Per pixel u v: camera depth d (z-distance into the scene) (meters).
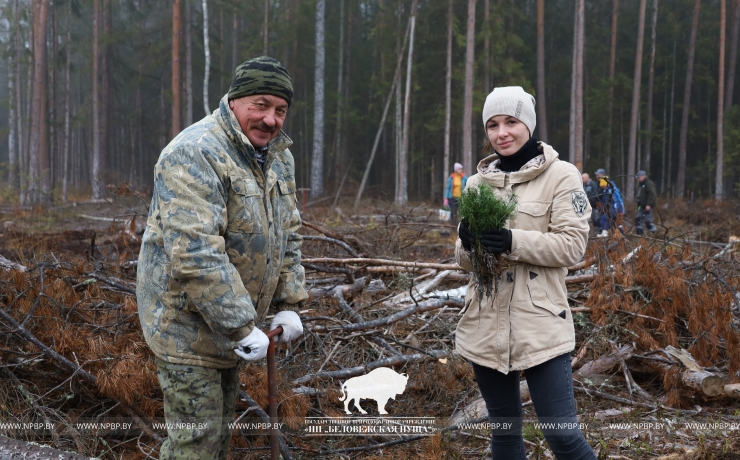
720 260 4.21
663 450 2.78
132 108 38.72
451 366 3.40
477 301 2.18
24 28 30.27
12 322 2.92
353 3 37.41
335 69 38.75
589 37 37.06
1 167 33.28
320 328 3.74
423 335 4.07
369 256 5.44
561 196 2.09
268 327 3.57
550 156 2.14
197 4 32.38
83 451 2.70
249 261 1.95
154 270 1.92
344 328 3.73
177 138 1.88
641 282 3.95
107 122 30.03
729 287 3.76
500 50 25.72
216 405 1.98
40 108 22.75
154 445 2.86
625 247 4.29
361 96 39.09
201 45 30.50
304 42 34.53
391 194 33.16
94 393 3.13
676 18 36.50
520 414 2.22
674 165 40.78
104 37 27.72
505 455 2.18
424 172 37.78
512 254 2.02
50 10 28.91
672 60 36.88
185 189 1.78
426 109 36.06
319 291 4.50
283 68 1.98
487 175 2.24
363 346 3.83
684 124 31.95
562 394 2.01
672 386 3.37
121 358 2.88
